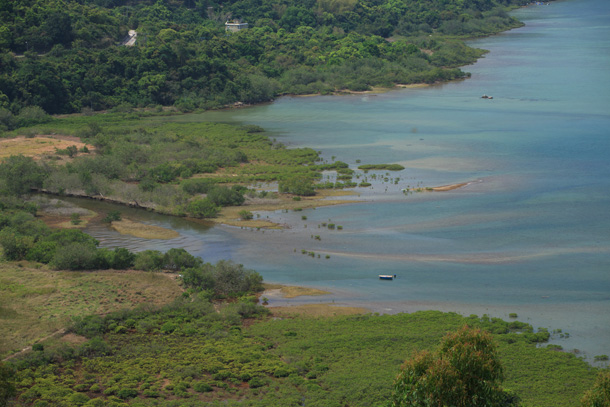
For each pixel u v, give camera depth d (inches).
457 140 6894.7
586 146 6505.9
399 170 5910.4
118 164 5812.0
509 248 4195.4
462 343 1879.9
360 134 7288.4
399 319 3225.9
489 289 3644.2
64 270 3826.3
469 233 4443.9
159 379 2623.0
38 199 5132.9
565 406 2365.9
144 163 6087.6
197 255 4168.3
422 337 2967.5
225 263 3791.8
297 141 7062.0
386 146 6752.0
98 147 6525.6
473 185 5433.1
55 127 7401.6
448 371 1796.3
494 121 7687.0
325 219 4758.9
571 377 2610.7
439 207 4933.6
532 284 3690.9
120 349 2898.6
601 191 5201.8
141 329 3090.6
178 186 5428.2
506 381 2581.2
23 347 2876.5
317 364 2746.1
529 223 4589.1
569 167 5846.5
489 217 4714.6
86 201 5285.4
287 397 2443.4
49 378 2591.0
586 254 4074.8
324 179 5698.8
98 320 3134.8
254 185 5600.4
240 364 2733.8
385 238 4392.2
